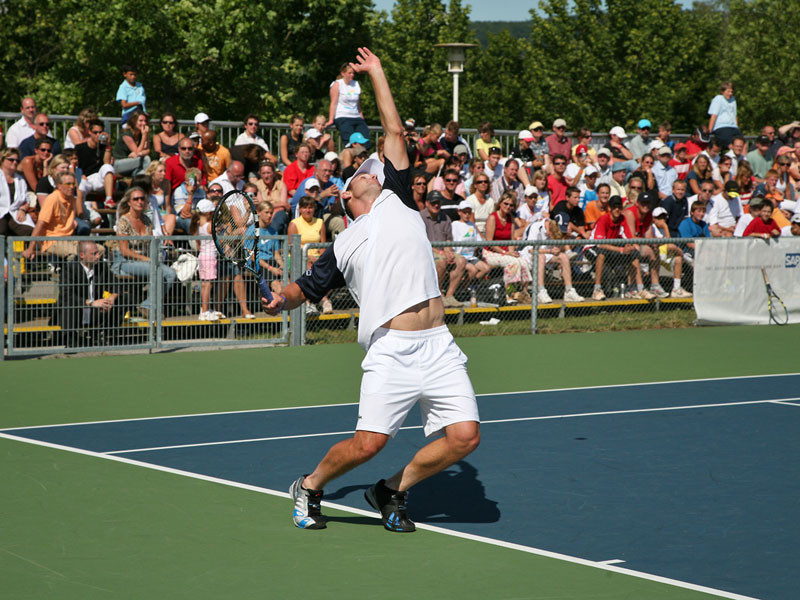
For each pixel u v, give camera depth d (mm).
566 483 7555
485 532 6395
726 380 12055
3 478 7523
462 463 8141
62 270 12859
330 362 12953
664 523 6605
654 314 16719
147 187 13867
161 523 6484
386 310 6070
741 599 5266
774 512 6863
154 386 11344
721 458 8344
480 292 15633
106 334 13164
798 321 17188
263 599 5211
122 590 5324
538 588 5406
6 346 12883
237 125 17688
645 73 47406
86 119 15586
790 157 19703
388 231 6125
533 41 49219
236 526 6445
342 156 16672
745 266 16734
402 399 6102
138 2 36312
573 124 47344
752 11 49625
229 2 36844
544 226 16172
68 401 10508
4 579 5469
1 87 46500
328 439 8883
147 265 13266
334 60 46656
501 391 11250
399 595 5281
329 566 5727
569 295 16062
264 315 14062
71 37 37688
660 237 17047
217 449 8492
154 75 38125
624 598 5270
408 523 6379
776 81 47531
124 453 8336
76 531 6312
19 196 14148
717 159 20031
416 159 17578
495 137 19891
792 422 9750
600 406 10453
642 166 18469
